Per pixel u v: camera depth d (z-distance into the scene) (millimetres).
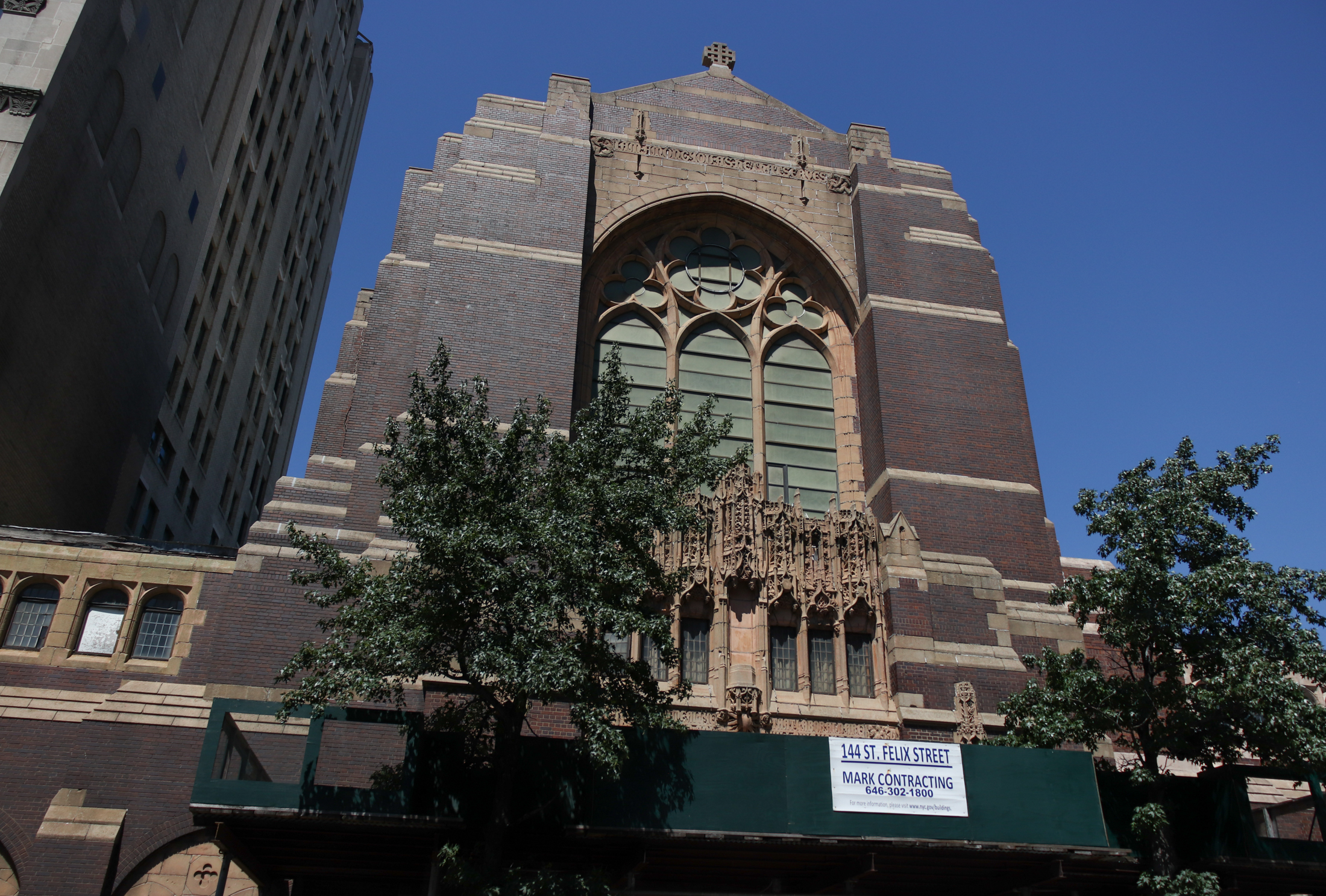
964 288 30781
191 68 38281
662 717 18000
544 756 18281
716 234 32375
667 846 18844
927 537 26688
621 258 31359
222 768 17922
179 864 19750
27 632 21812
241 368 54344
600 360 29828
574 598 17125
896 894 21875
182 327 41219
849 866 19609
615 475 18953
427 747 17797
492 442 18484
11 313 27234
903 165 32781
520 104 30688
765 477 29250
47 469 30562
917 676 24516
